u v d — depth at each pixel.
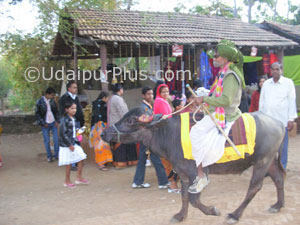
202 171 4.13
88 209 5.34
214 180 6.63
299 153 8.99
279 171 4.66
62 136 6.41
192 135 4.05
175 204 5.29
